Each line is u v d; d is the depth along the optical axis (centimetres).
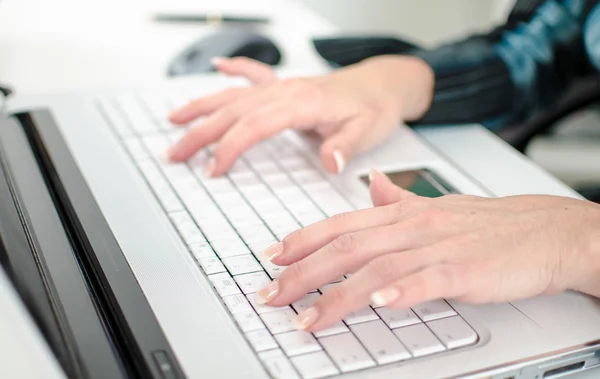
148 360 37
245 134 60
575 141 133
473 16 164
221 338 40
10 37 92
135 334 39
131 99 72
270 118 62
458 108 74
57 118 67
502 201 49
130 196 55
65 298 42
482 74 78
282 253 46
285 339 40
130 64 85
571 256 45
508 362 39
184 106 67
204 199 55
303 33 97
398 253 43
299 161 62
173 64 82
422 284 41
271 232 51
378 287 41
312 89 65
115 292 43
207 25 99
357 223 47
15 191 53
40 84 79
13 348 35
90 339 39
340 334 41
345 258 44
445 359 39
